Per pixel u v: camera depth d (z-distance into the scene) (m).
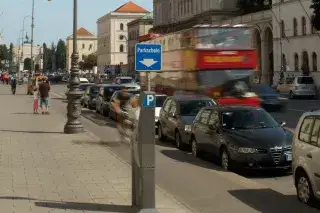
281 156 11.66
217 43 22.83
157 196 9.25
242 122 13.02
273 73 65.75
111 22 160.12
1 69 138.38
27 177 10.60
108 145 16.08
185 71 24.22
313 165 8.39
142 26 131.75
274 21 64.31
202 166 12.99
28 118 25.89
